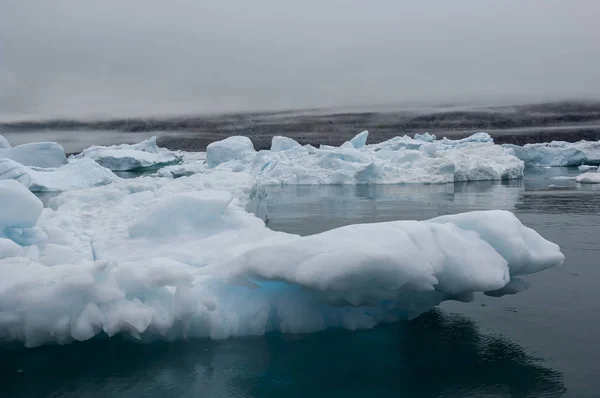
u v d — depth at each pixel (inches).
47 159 1341.0
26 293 196.9
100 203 379.2
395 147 1657.2
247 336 213.0
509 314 245.8
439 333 222.7
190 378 186.5
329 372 190.9
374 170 1118.4
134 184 434.6
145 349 205.0
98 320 193.0
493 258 202.1
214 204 290.7
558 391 176.4
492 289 196.7
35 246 268.7
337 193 941.2
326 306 218.8
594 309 253.6
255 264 199.9
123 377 188.1
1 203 262.8
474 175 1159.6
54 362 197.0
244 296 216.5
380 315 224.1
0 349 204.5
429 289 194.1
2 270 207.9
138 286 201.8
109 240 285.7
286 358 198.8
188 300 200.1
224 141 1450.5
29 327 196.5
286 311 213.9
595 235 464.1
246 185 457.7
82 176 1131.3
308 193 952.3
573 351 205.9
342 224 569.6
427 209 687.1
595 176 1069.1
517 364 195.3
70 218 327.0
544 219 569.9
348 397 174.9
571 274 321.1
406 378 185.6
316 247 198.4
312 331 216.2
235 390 180.5
